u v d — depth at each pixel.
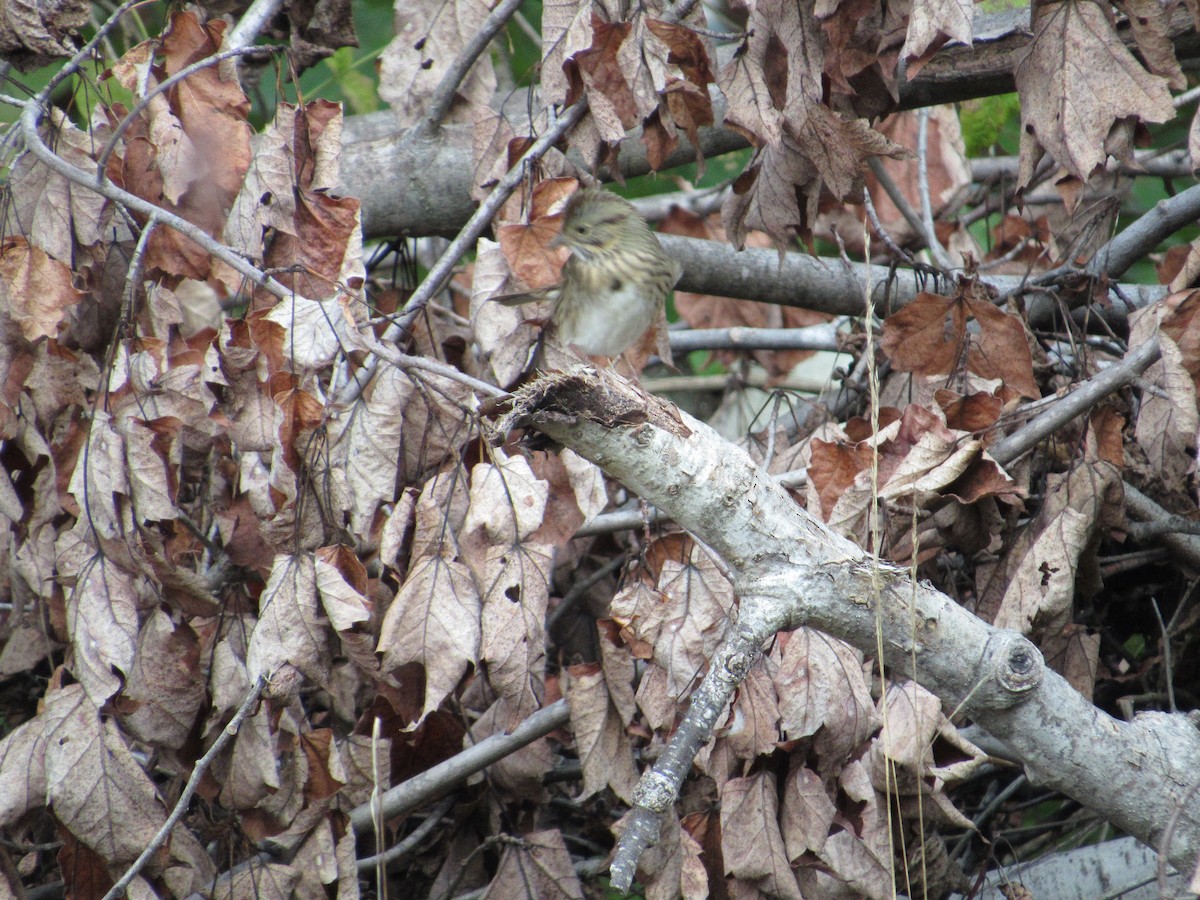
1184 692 9.41
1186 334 7.12
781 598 5.79
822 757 6.71
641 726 7.54
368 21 13.12
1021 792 10.05
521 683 6.18
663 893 6.85
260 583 7.34
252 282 6.89
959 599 9.38
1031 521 8.08
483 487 6.19
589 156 7.64
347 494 6.46
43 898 8.13
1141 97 7.14
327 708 8.70
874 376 6.14
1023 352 8.19
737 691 6.66
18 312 6.63
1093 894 7.96
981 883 7.87
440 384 6.94
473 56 8.32
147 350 6.58
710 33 7.34
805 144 7.62
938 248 10.94
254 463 6.67
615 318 8.42
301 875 6.84
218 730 6.79
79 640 6.30
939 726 7.00
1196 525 8.66
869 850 6.76
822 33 7.39
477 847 8.27
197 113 7.05
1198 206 10.16
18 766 6.32
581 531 8.59
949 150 13.42
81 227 6.91
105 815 6.36
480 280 7.66
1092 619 9.69
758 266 11.00
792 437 11.48
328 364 6.61
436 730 8.12
